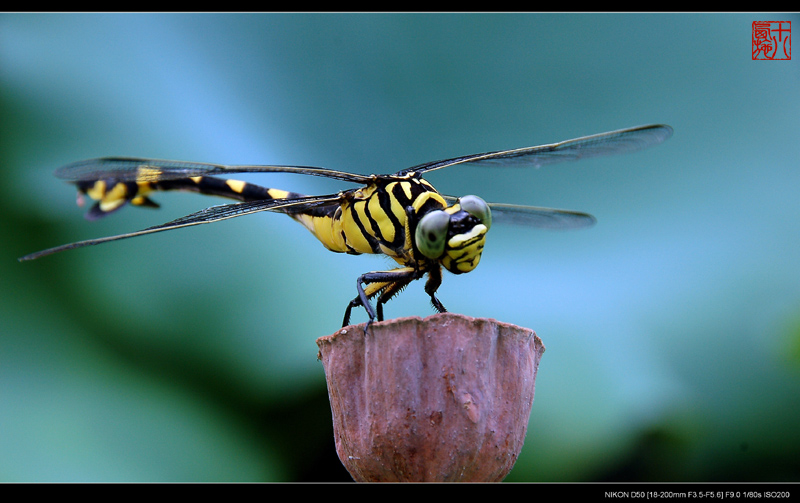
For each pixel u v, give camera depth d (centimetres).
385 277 48
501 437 46
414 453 46
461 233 48
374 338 46
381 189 49
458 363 46
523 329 46
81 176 49
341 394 46
